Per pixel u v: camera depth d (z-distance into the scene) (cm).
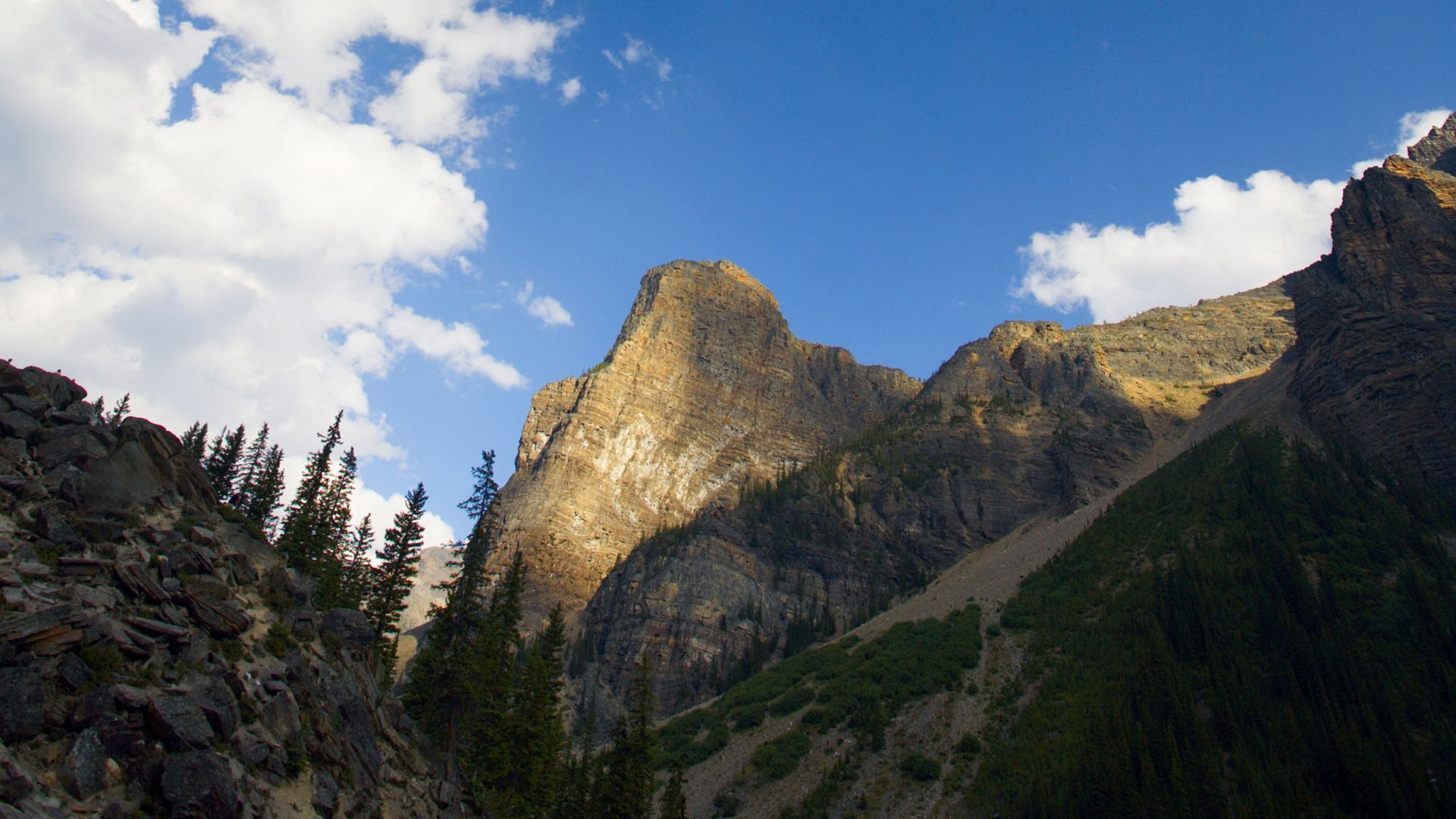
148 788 3662
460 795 6594
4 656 3675
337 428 10444
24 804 3212
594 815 8325
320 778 4631
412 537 8812
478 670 7900
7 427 4831
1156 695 11794
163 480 5375
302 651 5281
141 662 4141
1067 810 10225
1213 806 9394
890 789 12244
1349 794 9406
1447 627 11894
